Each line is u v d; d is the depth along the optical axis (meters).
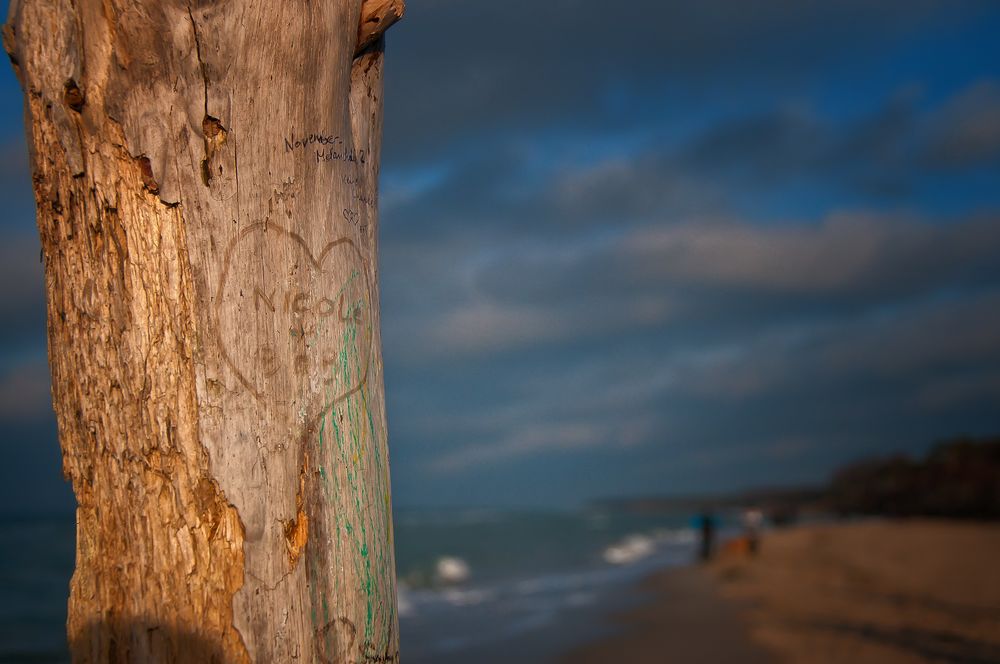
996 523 47.25
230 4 1.54
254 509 1.54
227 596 1.52
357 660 1.63
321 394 1.64
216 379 1.55
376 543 1.71
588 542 43.19
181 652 1.50
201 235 1.56
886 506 69.62
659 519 112.44
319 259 1.67
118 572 1.54
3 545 30.45
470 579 21.34
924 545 25.97
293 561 1.57
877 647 8.86
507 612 13.59
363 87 1.87
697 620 11.65
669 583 17.97
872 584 15.33
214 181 1.57
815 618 11.15
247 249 1.58
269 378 1.58
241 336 1.57
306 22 1.61
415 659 9.35
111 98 1.55
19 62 1.60
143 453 1.54
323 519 1.62
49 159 1.59
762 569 19.84
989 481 58.56
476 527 71.62
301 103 1.64
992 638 9.34
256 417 1.56
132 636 1.51
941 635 9.56
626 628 11.32
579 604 14.47
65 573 20.75
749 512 26.50
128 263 1.56
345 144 1.76
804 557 22.73
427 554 32.66
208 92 1.56
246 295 1.58
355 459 1.69
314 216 1.67
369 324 1.79
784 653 8.73
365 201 1.84
